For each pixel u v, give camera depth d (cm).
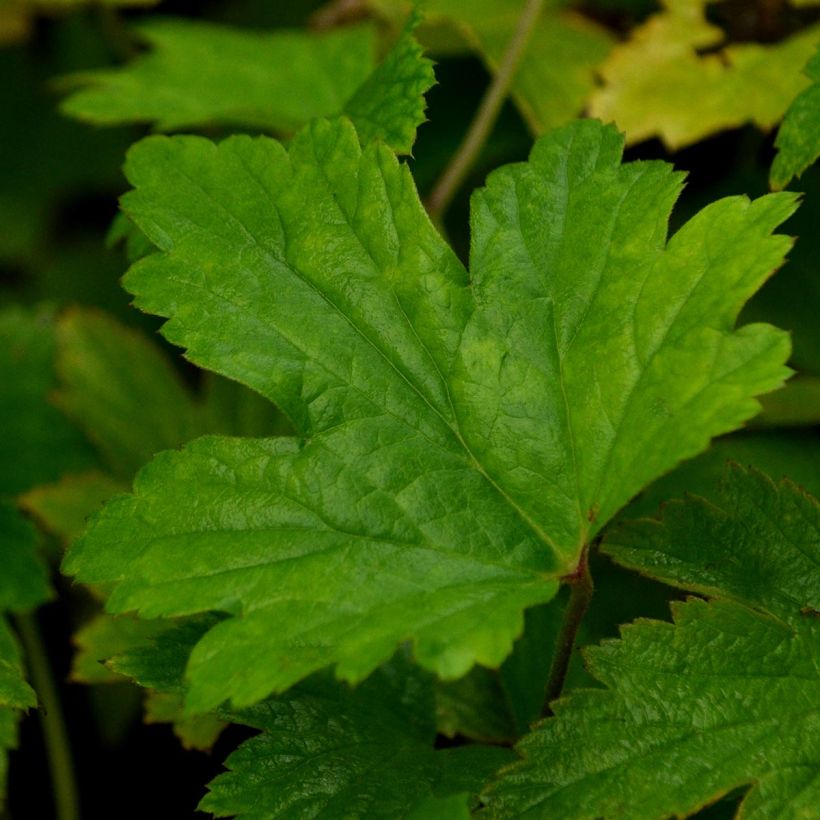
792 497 52
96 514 51
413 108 54
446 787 52
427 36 64
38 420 63
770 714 51
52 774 60
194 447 52
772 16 59
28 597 59
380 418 52
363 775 52
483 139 61
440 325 52
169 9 78
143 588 51
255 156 53
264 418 59
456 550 51
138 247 55
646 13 63
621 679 51
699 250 51
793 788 50
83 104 61
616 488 51
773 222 51
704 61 59
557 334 52
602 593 56
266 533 51
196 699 50
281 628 50
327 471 52
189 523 51
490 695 55
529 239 52
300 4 78
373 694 53
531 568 51
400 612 50
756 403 50
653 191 52
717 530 53
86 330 65
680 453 50
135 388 64
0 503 61
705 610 51
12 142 83
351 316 52
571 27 63
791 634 51
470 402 52
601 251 52
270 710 52
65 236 82
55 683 62
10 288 80
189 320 52
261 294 52
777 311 60
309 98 62
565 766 51
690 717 51
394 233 52
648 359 51
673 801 50
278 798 51
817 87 54
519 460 52
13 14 74
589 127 53
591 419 51
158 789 61
